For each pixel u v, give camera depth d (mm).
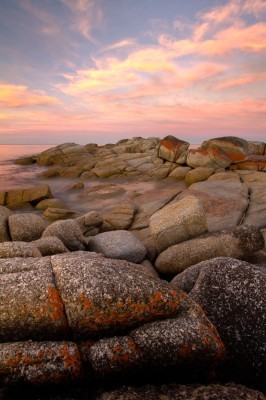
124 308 3770
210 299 5016
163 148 28688
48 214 17031
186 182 22922
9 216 11531
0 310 3768
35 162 50312
